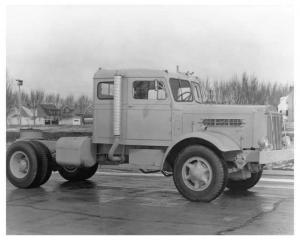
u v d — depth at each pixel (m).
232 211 6.29
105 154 8.45
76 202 7.00
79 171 9.48
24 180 8.47
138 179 9.98
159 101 7.68
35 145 8.64
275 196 7.60
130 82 7.86
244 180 8.23
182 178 6.93
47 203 6.90
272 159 7.18
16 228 5.31
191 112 7.61
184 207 6.57
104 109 8.15
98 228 5.30
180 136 7.13
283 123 8.04
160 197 7.49
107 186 8.83
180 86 7.90
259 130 7.26
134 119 7.83
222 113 7.45
